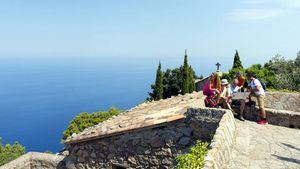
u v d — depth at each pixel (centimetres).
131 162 1056
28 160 1326
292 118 1202
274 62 2752
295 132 1138
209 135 932
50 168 1309
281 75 2466
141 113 1290
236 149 861
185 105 1153
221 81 1184
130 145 1058
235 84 1351
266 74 2514
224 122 866
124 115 1427
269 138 1031
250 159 812
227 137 829
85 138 1123
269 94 1524
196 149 758
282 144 973
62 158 1305
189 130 970
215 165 629
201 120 949
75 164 1173
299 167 784
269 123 1253
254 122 1257
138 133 1042
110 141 1095
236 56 3441
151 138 1021
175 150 987
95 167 1130
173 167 986
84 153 1154
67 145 1202
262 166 776
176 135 987
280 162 812
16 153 4150
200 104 1192
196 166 649
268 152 885
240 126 1149
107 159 1104
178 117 972
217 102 1117
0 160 3938
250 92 1262
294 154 883
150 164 1027
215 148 702
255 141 984
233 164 762
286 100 1475
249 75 1263
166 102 1495
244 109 1309
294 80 2422
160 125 996
